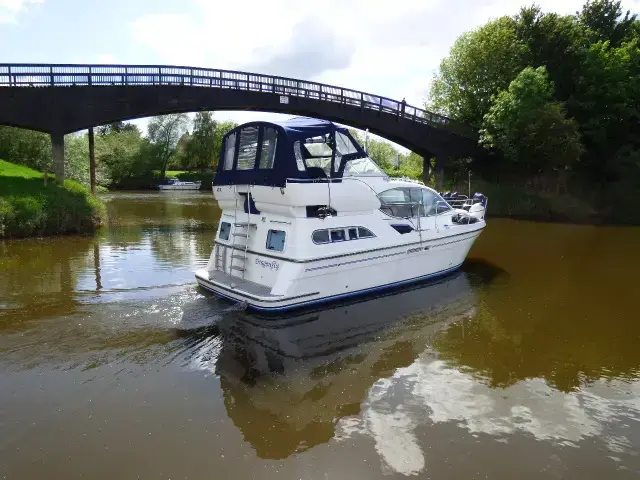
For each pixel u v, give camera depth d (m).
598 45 30.70
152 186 62.03
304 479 4.59
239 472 4.66
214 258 11.21
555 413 5.87
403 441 5.24
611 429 5.54
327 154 9.77
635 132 31.12
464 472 4.74
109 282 11.26
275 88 25.77
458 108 36.41
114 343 7.52
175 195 46.16
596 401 6.18
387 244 10.69
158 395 6.07
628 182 28.28
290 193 8.84
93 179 24.05
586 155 30.77
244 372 6.80
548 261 14.88
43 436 5.13
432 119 30.83
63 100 21.00
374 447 5.12
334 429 5.45
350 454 4.98
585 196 29.25
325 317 9.30
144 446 5.02
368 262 10.35
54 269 12.62
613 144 30.75
